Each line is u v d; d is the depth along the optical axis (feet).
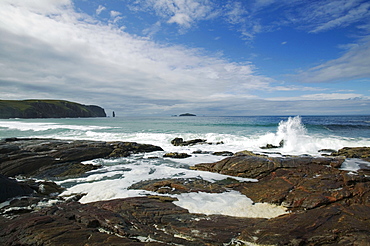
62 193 28.43
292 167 32.73
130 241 15.06
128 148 57.00
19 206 23.41
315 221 17.26
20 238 15.48
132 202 22.61
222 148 62.23
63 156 47.03
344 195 22.39
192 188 28.14
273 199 23.68
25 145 54.80
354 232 15.51
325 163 32.48
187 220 18.95
